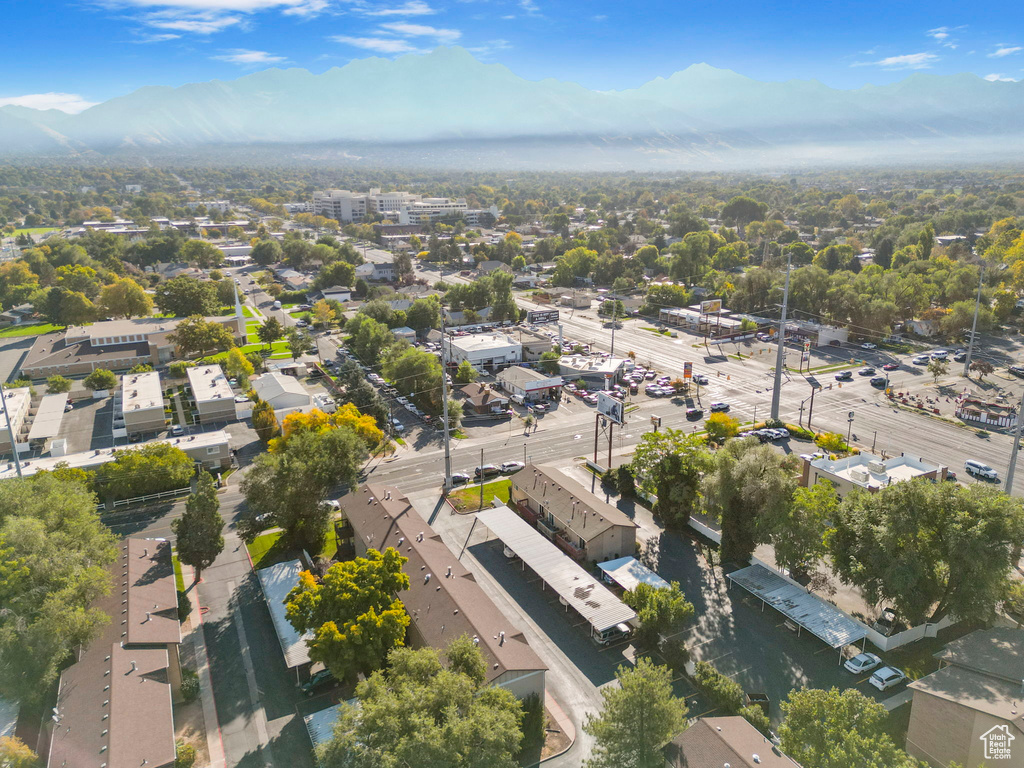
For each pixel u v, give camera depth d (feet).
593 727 154.92
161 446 329.31
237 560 268.82
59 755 154.71
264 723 185.78
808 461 300.81
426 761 133.59
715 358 557.33
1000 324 630.74
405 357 452.76
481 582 251.60
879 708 151.64
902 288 620.08
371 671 185.98
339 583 189.47
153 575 228.84
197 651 215.51
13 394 440.86
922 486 205.36
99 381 481.05
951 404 436.35
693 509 287.48
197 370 484.33
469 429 408.67
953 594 202.49
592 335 639.35
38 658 173.06
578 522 267.80
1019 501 198.39
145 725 164.35
